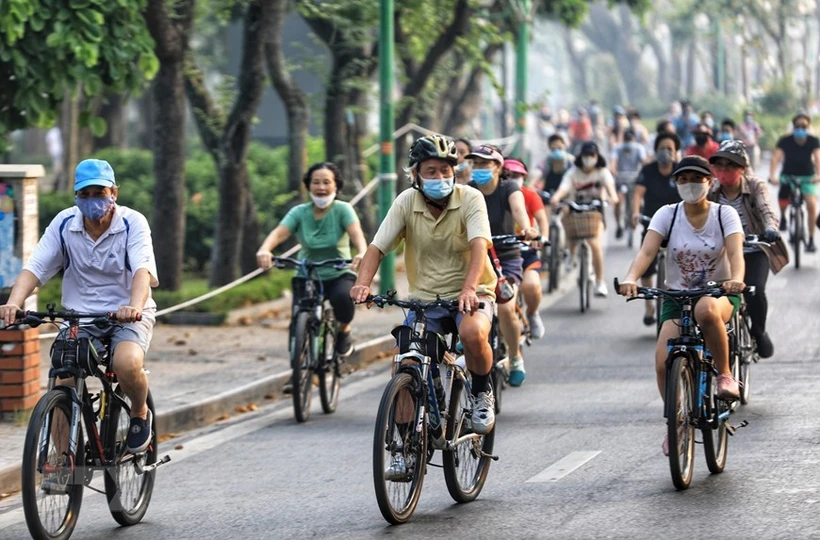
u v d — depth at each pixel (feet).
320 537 59.98
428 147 61.00
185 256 193.36
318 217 94.32
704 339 67.82
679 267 69.87
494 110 535.60
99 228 61.41
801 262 174.40
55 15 109.19
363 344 120.47
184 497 70.49
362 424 91.04
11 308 58.80
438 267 63.36
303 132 166.09
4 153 115.96
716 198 87.40
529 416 89.40
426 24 184.24
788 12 587.68
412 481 62.39
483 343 62.69
